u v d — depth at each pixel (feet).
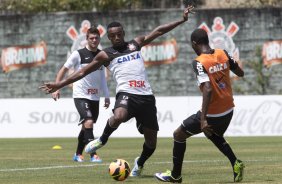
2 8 351.67
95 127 241.55
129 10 321.73
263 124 236.84
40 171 111.24
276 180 91.81
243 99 238.27
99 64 97.40
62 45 323.98
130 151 167.84
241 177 88.38
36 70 325.42
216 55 86.84
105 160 136.98
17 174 106.11
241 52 314.35
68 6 352.49
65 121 247.09
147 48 317.83
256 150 163.94
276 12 313.12
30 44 325.83
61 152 166.91
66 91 319.06
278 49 313.32
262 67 313.32
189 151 163.63
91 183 91.66
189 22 314.96
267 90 313.53
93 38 130.62
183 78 316.60
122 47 99.40
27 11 351.87
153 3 353.72
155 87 318.45
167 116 243.40
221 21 314.14
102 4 350.43
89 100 130.72
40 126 248.93
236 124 237.86
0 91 327.06
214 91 86.28
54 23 323.98
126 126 246.06
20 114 250.16
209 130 84.38
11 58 326.44
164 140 221.46
